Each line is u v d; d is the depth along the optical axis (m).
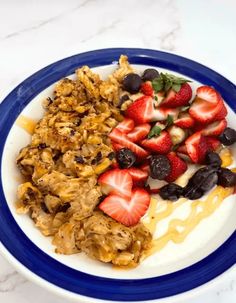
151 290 0.22
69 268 0.23
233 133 0.29
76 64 0.30
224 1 0.38
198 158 0.28
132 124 0.28
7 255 0.23
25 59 0.34
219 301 0.25
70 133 0.27
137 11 0.38
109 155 0.27
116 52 0.30
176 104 0.29
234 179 0.27
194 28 0.36
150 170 0.27
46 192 0.26
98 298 0.22
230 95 0.29
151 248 0.25
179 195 0.27
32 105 0.29
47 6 0.37
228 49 0.35
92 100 0.29
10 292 0.25
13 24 0.36
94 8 0.38
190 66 0.30
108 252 0.24
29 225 0.25
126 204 0.26
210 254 0.24
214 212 0.27
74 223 0.25
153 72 0.30
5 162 0.26
